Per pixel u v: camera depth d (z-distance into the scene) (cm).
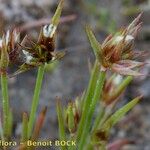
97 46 5
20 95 11
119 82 6
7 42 5
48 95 11
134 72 5
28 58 5
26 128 5
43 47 5
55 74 11
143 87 11
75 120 5
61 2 5
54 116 10
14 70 10
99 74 5
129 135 10
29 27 10
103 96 6
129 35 5
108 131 6
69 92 11
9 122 5
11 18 11
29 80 11
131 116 10
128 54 5
